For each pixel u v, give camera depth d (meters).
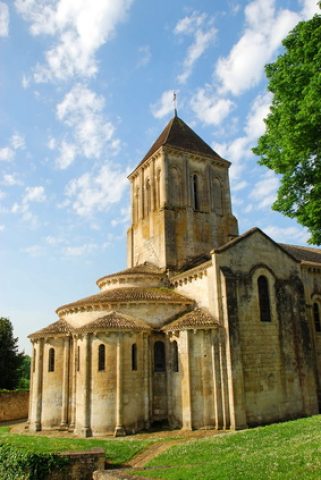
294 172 22.45
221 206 41.50
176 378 26.86
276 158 23.05
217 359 26.41
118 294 30.17
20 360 53.34
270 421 26.77
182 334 26.70
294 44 21.45
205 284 29.25
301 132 19.80
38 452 17.39
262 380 27.41
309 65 19.97
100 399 25.44
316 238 21.88
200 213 39.28
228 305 27.16
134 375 26.28
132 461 19.17
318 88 18.33
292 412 28.08
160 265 36.09
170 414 26.81
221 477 12.55
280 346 29.08
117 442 22.08
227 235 40.41
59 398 29.27
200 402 25.59
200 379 25.97
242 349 27.19
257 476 12.09
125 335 26.50
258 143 24.45
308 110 18.66
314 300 34.72
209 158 41.62
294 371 29.27
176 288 32.97
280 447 15.56
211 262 28.75
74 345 29.67
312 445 14.77
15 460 17.50
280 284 30.75
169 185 38.34
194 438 22.30
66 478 17.06
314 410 29.16
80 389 26.88
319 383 32.31
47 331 30.44
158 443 21.53
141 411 26.05
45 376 29.84
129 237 42.78
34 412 29.38
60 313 32.91
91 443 21.64
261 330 28.53
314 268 35.22
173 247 36.19
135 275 33.59
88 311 30.06
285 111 21.09
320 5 19.95
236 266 28.92
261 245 30.83
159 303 29.28
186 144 41.53
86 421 25.23
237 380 25.92
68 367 29.64
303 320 31.05
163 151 39.16
